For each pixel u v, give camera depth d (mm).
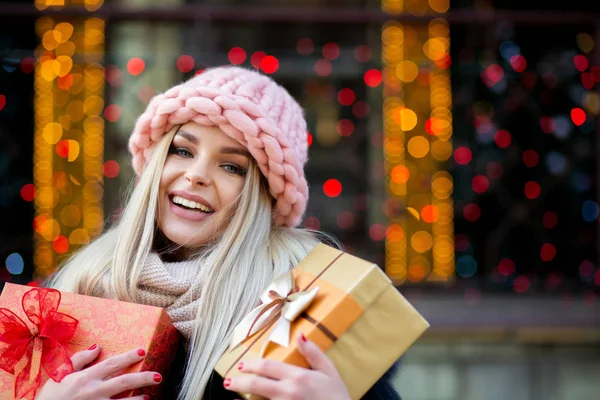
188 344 1285
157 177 1378
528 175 3203
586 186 3172
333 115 3291
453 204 3168
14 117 3172
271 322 1105
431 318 2701
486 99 3209
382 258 3090
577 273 3180
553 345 2695
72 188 3021
